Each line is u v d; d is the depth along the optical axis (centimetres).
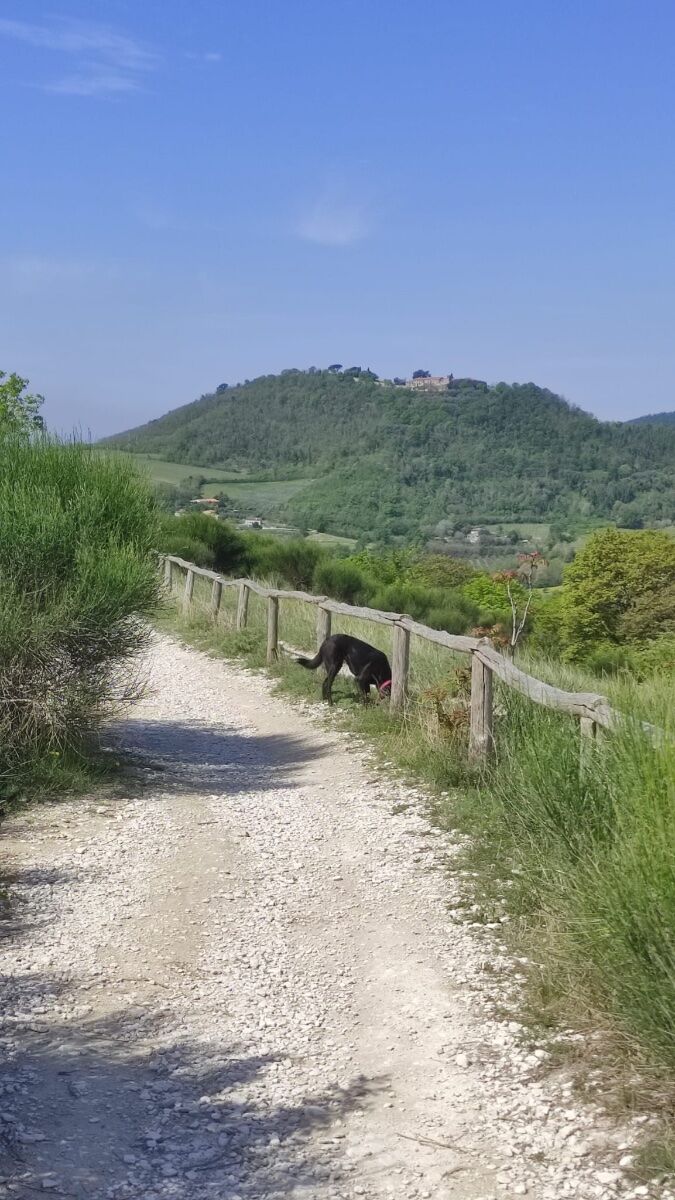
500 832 732
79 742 1001
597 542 3875
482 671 902
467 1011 512
